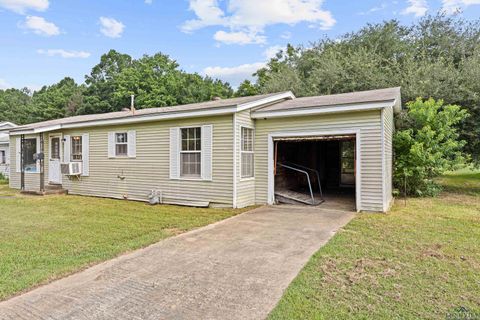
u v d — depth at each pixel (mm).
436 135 10188
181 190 9289
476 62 12602
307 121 8219
